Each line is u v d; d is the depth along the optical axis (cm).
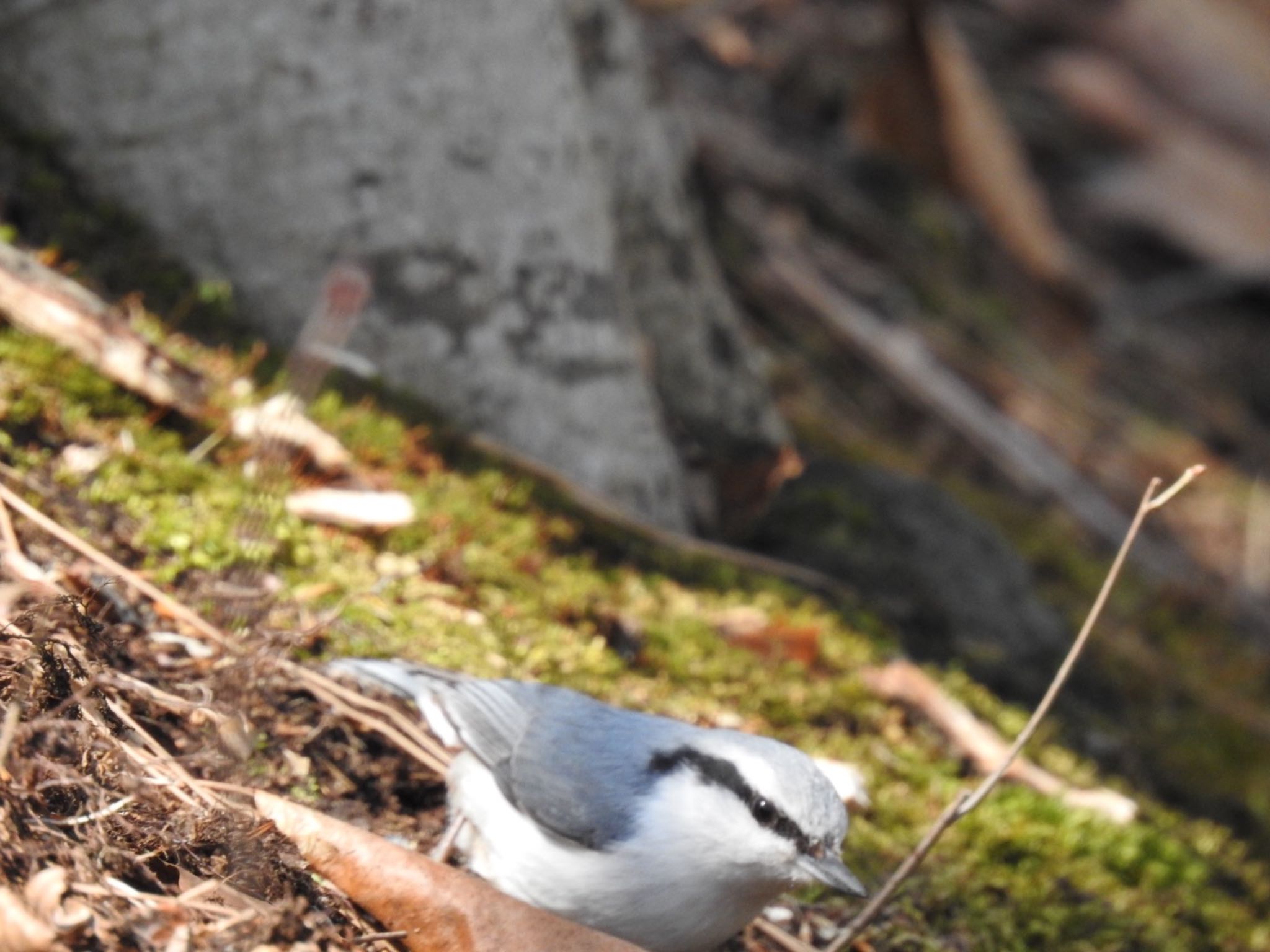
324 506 825
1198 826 988
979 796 616
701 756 614
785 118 1752
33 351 795
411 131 930
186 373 828
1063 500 1519
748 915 624
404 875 567
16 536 684
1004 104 2027
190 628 696
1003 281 1778
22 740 516
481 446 945
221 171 916
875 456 1391
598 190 1026
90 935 480
